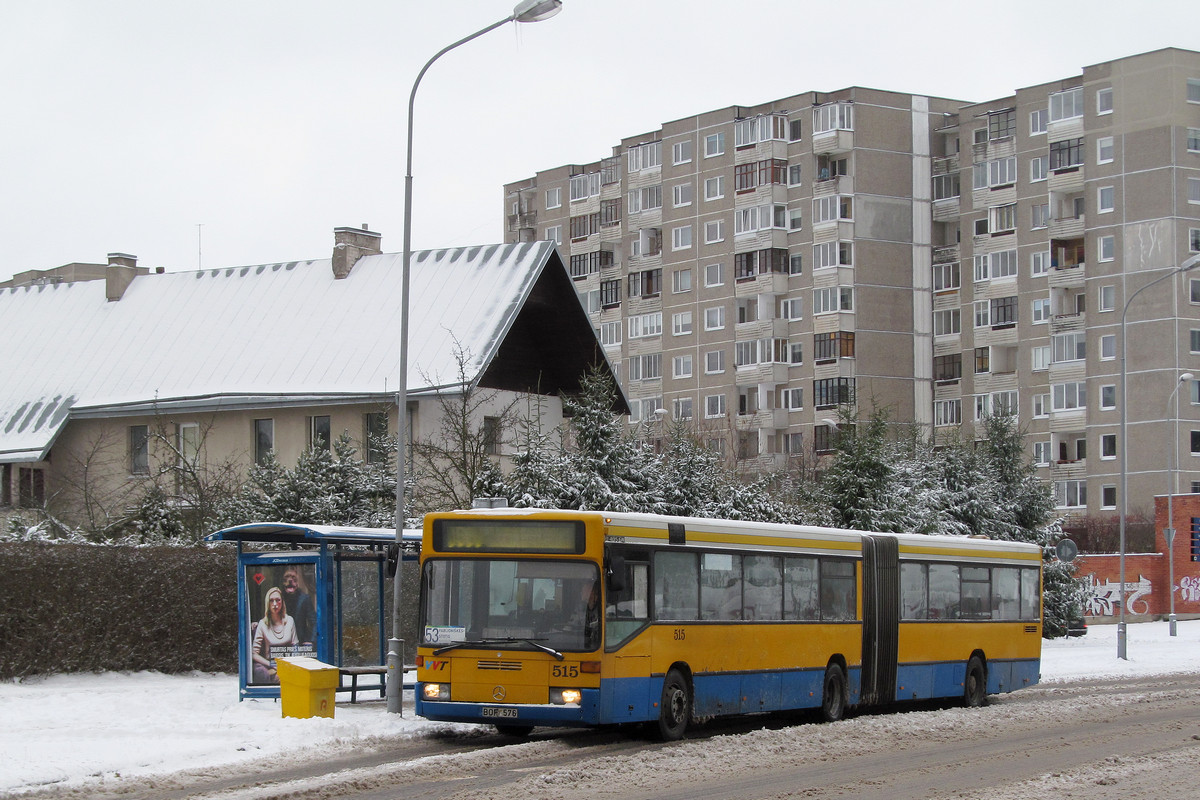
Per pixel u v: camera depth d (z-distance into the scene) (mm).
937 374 87625
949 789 14453
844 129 86000
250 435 48125
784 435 87812
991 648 27391
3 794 13594
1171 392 76375
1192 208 77688
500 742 18875
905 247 87250
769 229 87375
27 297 58031
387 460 36250
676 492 37594
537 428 37219
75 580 26438
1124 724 22031
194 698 23719
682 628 19531
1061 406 80562
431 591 18688
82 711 21344
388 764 15820
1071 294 81750
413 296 49188
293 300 51656
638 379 94562
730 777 15180
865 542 24172
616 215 97125
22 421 51000
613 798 13406
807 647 22328
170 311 53719
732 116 89875
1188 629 57031
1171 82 77562
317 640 22922
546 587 18219
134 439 50406
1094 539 73438
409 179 23375
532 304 48562
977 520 47875
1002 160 84875
